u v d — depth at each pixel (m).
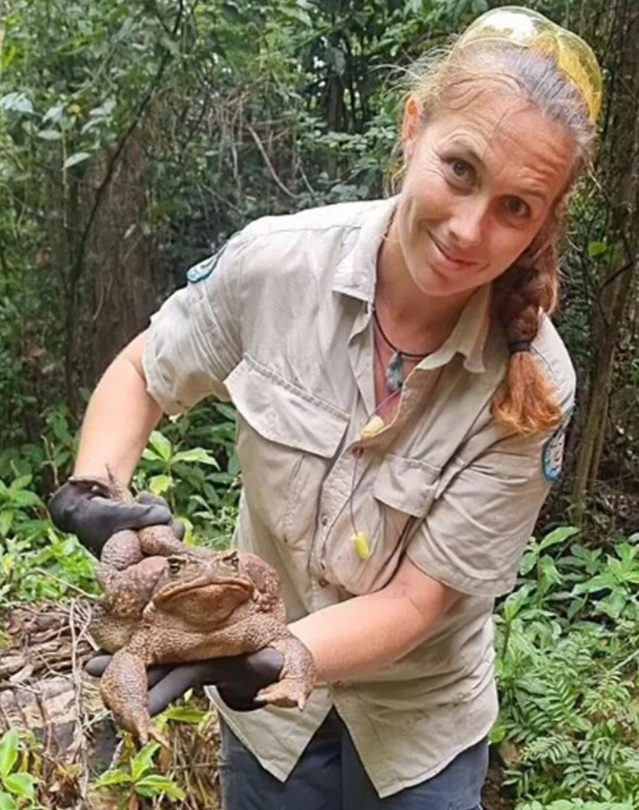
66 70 4.81
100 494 1.65
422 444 1.69
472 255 1.49
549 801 2.98
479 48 1.47
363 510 1.72
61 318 5.18
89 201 5.11
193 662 1.38
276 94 5.44
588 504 4.64
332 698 1.92
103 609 1.43
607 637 3.63
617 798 2.94
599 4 4.18
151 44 4.72
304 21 5.05
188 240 5.40
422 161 1.50
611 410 4.94
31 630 3.02
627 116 4.21
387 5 5.52
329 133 5.59
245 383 1.77
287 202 5.45
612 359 4.50
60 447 4.83
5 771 2.30
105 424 1.87
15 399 5.09
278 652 1.39
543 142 1.42
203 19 4.86
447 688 1.91
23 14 4.74
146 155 5.13
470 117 1.44
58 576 3.33
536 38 1.46
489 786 3.12
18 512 4.16
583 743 3.05
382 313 1.70
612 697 3.20
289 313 1.73
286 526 1.77
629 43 4.16
